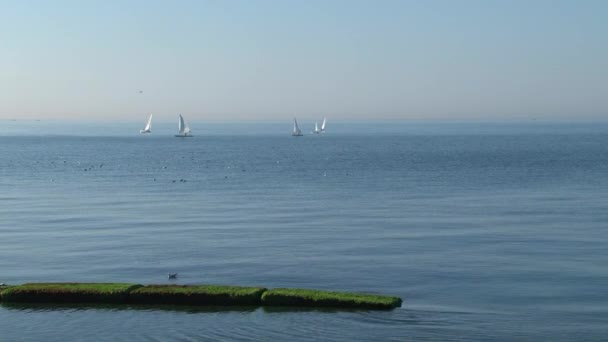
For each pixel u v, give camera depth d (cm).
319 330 4047
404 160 17562
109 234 6919
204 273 5331
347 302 4400
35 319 4272
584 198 9550
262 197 9950
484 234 6788
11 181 12575
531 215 8006
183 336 4009
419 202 9294
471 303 4509
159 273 5347
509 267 5419
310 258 5781
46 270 5438
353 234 6844
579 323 4134
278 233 6938
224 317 4275
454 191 10600
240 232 7006
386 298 4428
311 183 11969
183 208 8825
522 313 4309
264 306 4441
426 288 4859
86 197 10031
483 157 18362
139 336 4022
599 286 4875
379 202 9312
